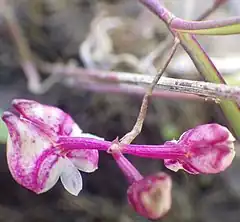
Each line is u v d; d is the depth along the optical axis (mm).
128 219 125
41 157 64
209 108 133
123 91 123
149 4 76
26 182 64
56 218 125
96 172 127
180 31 73
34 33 141
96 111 132
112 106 131
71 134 65
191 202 129
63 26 142
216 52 141
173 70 133
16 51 136
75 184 65
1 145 123
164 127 130
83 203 126
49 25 142
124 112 131
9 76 136
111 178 127
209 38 142
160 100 131
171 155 63
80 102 133
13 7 143
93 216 125
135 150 64
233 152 63
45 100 133
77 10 145
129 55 137
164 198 63
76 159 65
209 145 63
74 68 131
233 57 135
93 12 144
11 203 125
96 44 139
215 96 65
